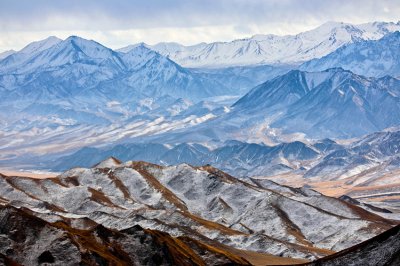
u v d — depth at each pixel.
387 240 194.12
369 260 192.00
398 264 186.12
